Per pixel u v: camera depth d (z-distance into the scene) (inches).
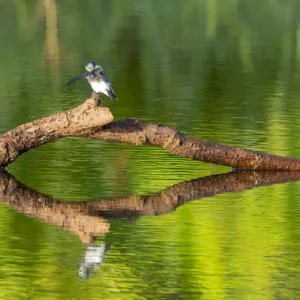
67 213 538.0
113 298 410.0
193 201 565.9
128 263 453.4
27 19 1307.8
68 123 605.3
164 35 1229.1
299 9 1391.5
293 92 911.0
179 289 418.6
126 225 516.7
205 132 725.3
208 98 873.5
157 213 539.5
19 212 538.6
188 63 1059.9
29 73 994.1
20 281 429.1
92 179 608.4
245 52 1130.7
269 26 1296.8
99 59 1079.0
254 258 457.1
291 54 1125.1
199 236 493.7
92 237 490.6
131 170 631.2
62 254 466.3
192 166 646.5
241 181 613.3
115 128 612.1
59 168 634.2
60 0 1438.2
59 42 1175.0
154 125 619.5
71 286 422.9
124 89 915.4
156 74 998.4
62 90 906.7
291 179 621.6
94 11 1370.6
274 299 406.9
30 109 810.8
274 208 549.0
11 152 613.9
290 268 444.8
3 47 1143.0
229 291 417.1
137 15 1349.7
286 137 713.0
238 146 682.2
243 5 1416.1
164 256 461.1
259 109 821.2
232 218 527.5
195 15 1360.7
